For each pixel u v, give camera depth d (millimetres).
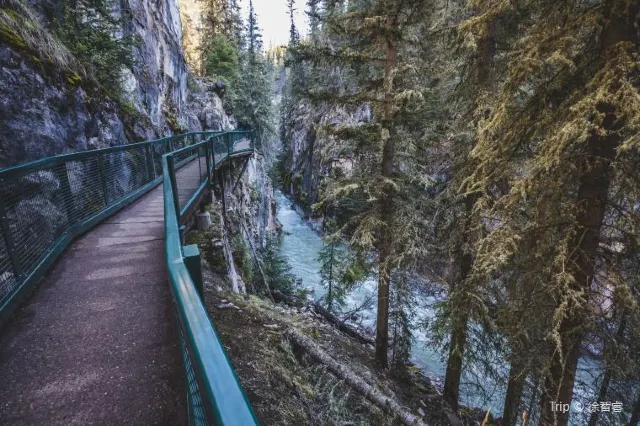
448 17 8234
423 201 9164
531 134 5242
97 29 11406
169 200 3732
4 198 3873
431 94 8336
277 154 57562
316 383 6098
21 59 6852
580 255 4875
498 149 5418
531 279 5473
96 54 10711
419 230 8742
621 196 4742
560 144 4031
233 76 41031
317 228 36375
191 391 1436
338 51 8344
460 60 8445
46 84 7480
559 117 4719
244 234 17484
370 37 8406
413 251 8328
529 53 4660
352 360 9398
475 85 7844
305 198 41031
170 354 2984
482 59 7586
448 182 8586
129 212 7930
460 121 8156
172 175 5047
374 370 9734
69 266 4797
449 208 8758
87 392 2545
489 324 7434
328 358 6648
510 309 5914
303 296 18234
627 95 3650
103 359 2908
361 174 9578
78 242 5793
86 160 6723
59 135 7598
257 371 5234
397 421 6062
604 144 4598
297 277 22812
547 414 5254
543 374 5152
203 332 1228
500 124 5191
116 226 6758
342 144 9195
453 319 7664
